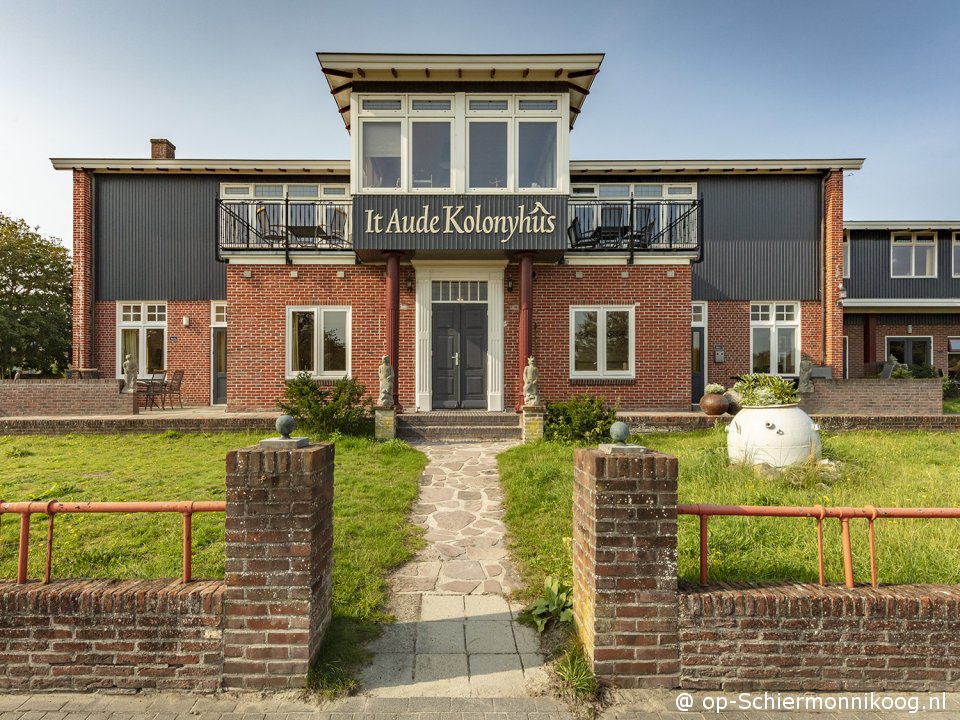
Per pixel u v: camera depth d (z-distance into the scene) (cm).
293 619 338
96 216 1633
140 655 339
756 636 344
